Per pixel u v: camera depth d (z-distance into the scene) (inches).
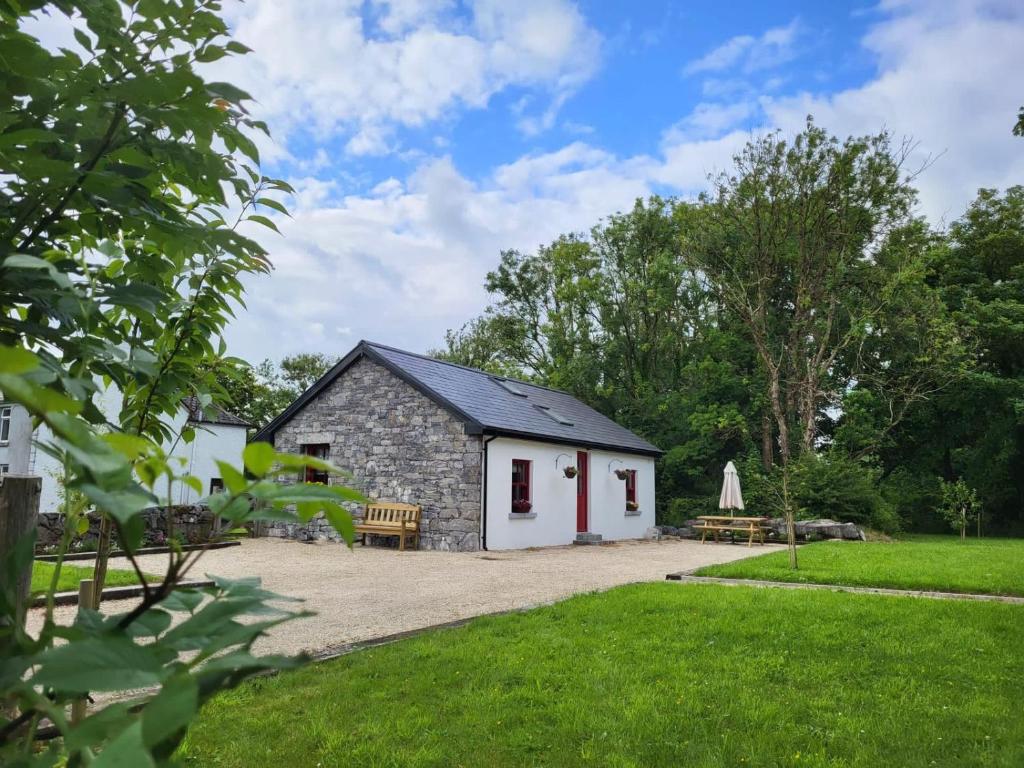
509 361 1357.0
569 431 741.9
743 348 1063.0
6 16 63.1
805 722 167.2
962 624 260.1
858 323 943.7
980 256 1134.4
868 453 988.6
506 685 190.1
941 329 932.6
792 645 231.1
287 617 34.8
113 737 26.3
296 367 1583.4
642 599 305.4
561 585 383.9
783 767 143.2
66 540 40.3
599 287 1171.9
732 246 1064.2
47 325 60.9
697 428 995.9
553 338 1225.4
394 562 503.8
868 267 1017.5
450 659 210.2
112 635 32.0
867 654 221.1
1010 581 370.0
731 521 790.5
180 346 89.9
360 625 270.5
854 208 981.2
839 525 780.0
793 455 1003.3
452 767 141.7
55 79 62.5
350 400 687.1
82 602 129.6
